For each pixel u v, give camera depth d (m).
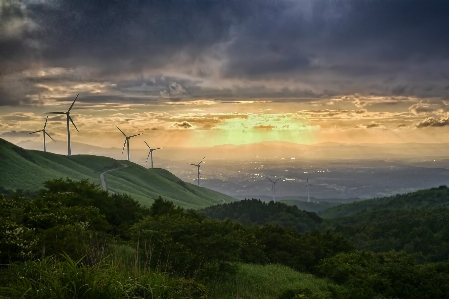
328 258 36.00
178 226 23.16
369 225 115.38
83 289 8.76
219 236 22.98
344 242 43.81
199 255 21.38
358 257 33.38
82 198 34.84
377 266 29.91
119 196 41.47
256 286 22.62
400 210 129.88
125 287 9.46
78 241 16.95
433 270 28.44
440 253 73.19
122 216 37.31
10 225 15.84
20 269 10.94
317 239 43.22
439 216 101.44
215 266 20.91
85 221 24.52
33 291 8.55
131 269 14.72
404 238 86.62
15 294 8.53
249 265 31.05
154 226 22.48
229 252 22.72
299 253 37.81
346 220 136.12
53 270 9.71
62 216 22.52
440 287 26.56
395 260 30.55
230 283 21.67
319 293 21.92
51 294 8.49
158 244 19.80
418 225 93.19
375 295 26.25
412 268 28.58
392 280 27.77
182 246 20.47
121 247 23.39
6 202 23.72
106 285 8.95
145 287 10.08
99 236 23.03
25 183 122.00
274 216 132.25
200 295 13.80
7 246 14.34
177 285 12.24
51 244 15.48
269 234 39.47
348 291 24.02
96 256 15.34
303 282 26.53
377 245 88.12
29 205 23.00
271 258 37.12
